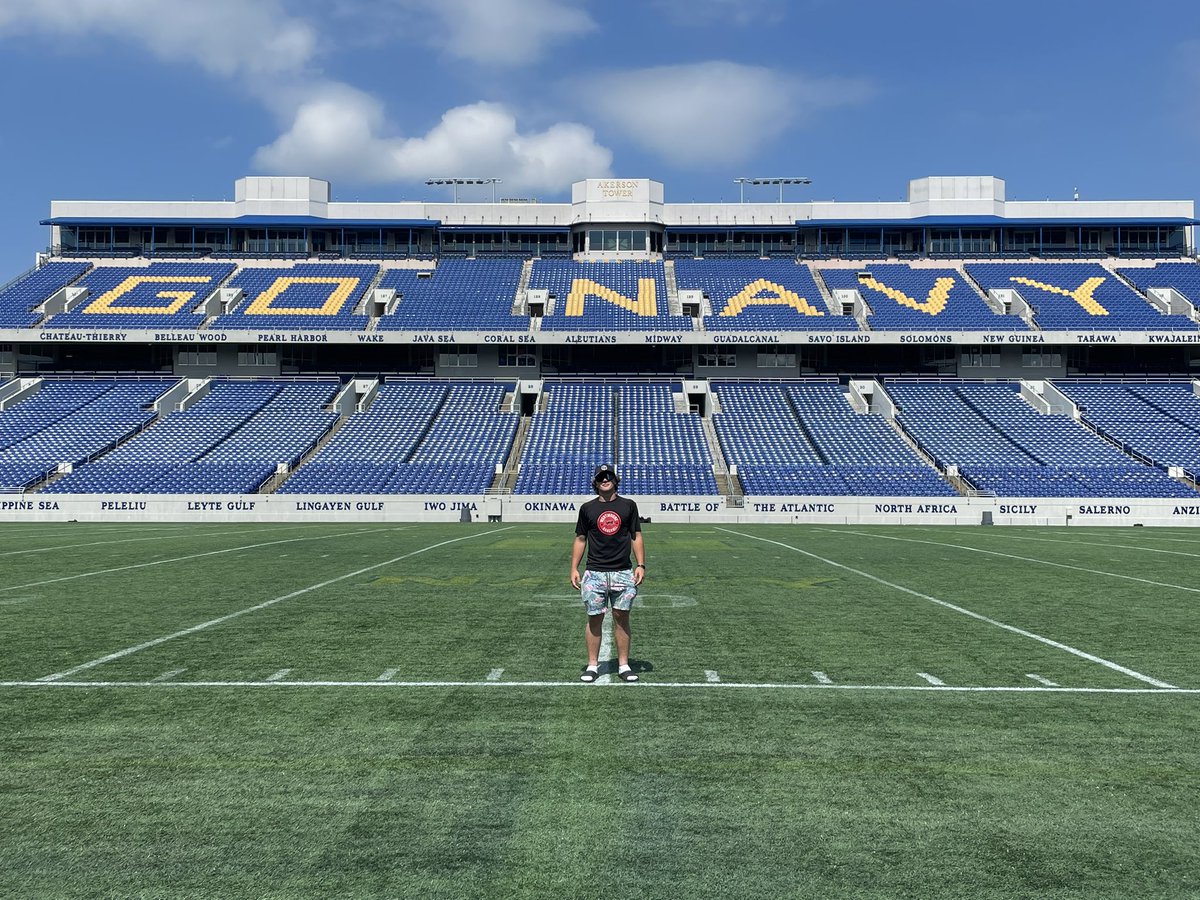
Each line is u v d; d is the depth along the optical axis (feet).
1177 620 43.93
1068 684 30.99
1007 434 153.48
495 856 17.54
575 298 184.03
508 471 146.00
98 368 180.04
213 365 179.32
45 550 79.20
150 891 16.22
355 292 185.57
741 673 32.50
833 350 181.06
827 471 142.41
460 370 179.32
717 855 17.61
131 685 30.58
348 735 25.02
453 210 204.44
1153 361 179.73
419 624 42.14
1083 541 94.99
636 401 168.35
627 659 31.42
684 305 180.14
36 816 19.44
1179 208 200.75
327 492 136.36
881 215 202.69
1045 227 199.93
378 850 17.80
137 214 200.75
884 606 48.14
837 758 23.18
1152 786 21.27
